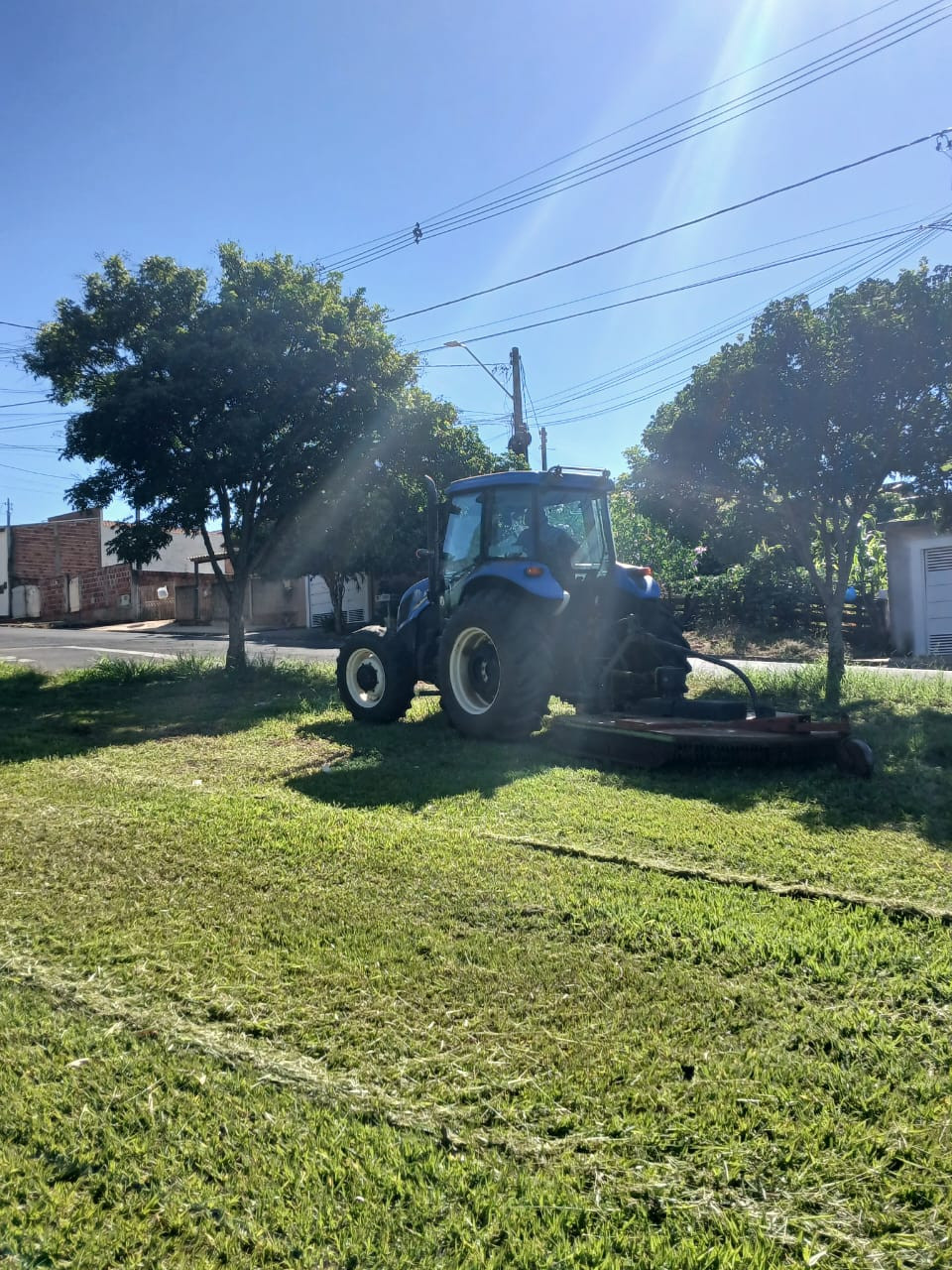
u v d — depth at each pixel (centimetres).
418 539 2377
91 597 3841
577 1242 186
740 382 938
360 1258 184
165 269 1173
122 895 384
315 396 1134
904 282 892
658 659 727
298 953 321
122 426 1089
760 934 325
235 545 1286
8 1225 195
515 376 2261
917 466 920
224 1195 203
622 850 427
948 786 542
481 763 636
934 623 1752
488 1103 233
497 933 334
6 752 723
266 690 1103
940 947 316
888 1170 207
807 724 580
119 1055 259
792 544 1061
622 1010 277
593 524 807
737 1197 200
